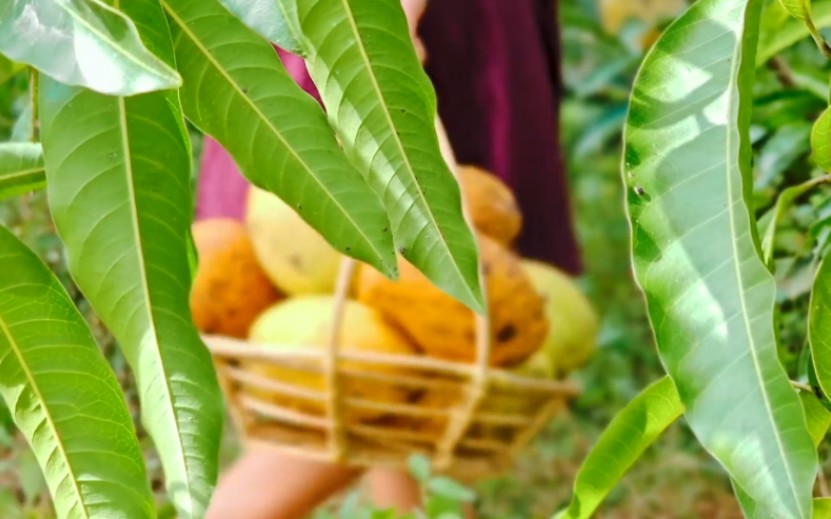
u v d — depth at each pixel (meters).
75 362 1.08
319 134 1.04
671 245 1.04
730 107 1.04
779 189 1.60
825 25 1.40
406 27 1.02
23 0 0.94
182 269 1.04
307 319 1.69
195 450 1.04
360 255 1.04
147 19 0.99
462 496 1.67
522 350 1.72
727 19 1.07
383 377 1.66
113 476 1.08
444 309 1.67
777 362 1.01
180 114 1.03
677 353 1.02
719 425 1.01
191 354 1.05
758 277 1.02
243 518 1.88
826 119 1.10
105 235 1.03
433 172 1.04
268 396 1.77
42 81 1.02
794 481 0.99
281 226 1.73
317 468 1.90
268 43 1.04
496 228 1.79
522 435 1.80
